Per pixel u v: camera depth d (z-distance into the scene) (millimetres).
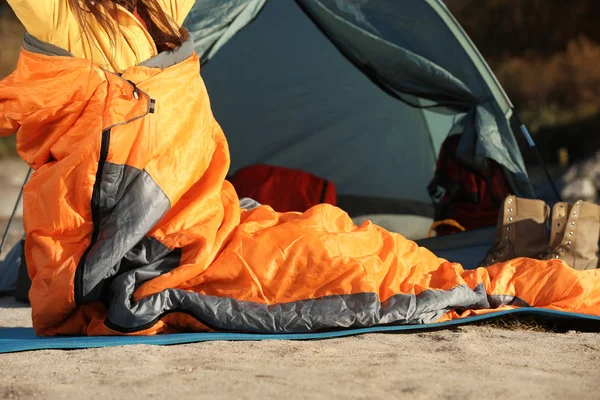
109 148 3105
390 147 7191
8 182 13508
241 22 5215
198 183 3381
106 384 2393
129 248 3119
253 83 7418
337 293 3264
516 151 5273
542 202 4434
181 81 3311
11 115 3143
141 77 3242
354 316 3238
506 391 2373
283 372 2531
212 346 2965
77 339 3025
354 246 3404
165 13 3414
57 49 3184
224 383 2393
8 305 4711
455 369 2631
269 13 7113
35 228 3133
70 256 3094
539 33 21703
